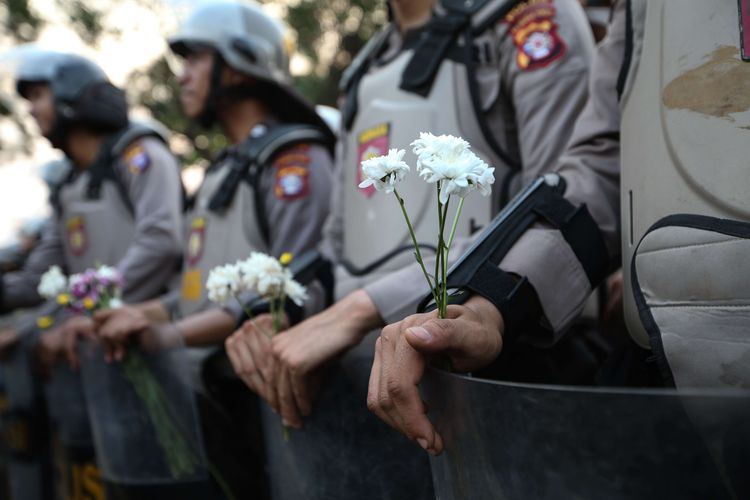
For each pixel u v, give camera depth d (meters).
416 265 1.24
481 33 1.43
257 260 1.35
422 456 1.22
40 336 2.61
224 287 1.37
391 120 1.46
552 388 0.61
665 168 0.86
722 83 0.80
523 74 1.38
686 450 0.56
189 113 2.29
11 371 2.92
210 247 2.04
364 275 1.47
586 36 1.40
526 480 0.65
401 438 1.23
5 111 4.62
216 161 2.18
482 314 0.90
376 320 1.20
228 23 2.22
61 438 2.54
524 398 0.64
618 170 1.08
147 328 1.84
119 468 1.91
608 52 1.13
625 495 0.59
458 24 1.44
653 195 0.88
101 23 4.77
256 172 1.98
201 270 2.05
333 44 5.93
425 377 0.81
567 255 0.98
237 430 1.89
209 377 1.89
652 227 0.87
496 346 0.88
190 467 1.80
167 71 5.17
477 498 0.72
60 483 2.62
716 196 0.79
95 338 1.94
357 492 1.25
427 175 0.79
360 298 1.21
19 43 5.07
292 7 5.72
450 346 0.81
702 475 0.56
